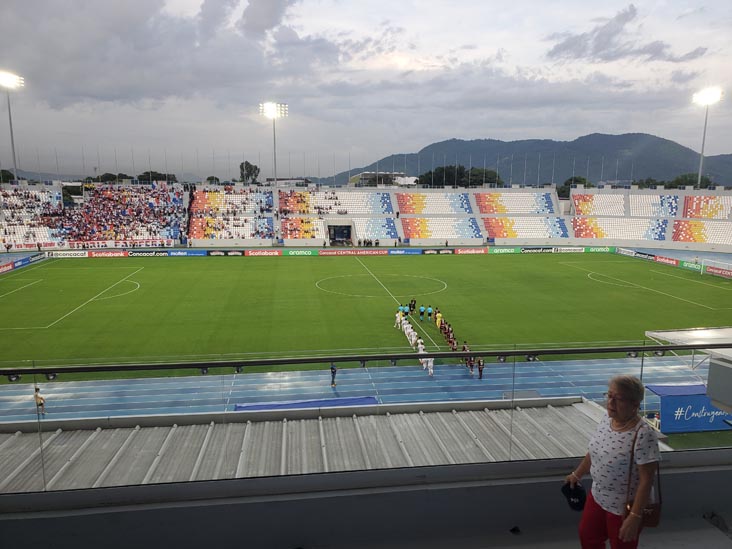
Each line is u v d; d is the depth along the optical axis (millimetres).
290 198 81188
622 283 46750
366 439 6820
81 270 51375
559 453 6801
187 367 5508
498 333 30891
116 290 41781
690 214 76812
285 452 6453
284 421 7266
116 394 17031
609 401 3617
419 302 38656
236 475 5930
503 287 44719
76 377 17188
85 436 6730
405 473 4672
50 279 46281
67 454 6344
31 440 6633
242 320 33031
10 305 36375
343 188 84625
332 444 6672
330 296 40438
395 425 7250
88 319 32812
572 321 33594
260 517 4465
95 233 69188
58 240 65688
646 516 3602
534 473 4848
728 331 12086
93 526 4336
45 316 33469
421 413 7645
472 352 5898
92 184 80562
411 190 84812
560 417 7742
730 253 69375
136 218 73438
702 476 4859
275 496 4512
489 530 4727
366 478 4609
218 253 63031
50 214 70125
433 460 6531
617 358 17500
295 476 4555
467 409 7789
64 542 4340
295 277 48750
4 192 69750
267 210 78500
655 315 35188
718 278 49344
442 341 28938
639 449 3426
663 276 50500
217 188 81250
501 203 83562
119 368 5398
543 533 4695
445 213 81625
